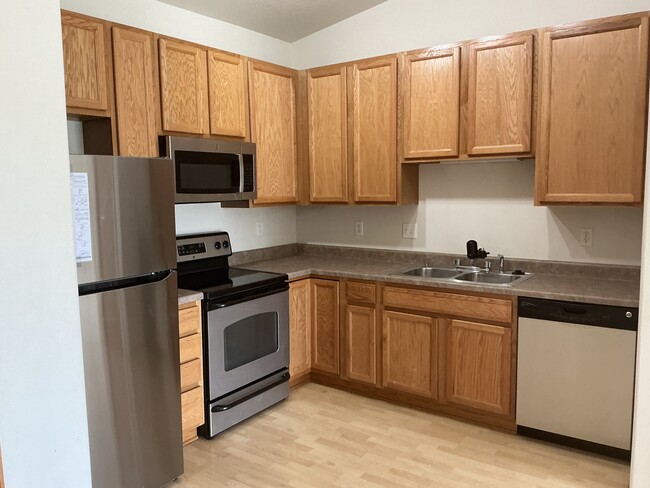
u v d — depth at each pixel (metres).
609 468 2.51
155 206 2.25
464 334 2.96
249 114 3.40
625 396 2.50
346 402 3.35
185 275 3.27
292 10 3.53
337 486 2.41
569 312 2.60
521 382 2.79
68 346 1.59
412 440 2.83
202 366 2.79
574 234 3.09
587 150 2.69
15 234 1.45
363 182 3.57
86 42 2.45
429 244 3.66
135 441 2.25
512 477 2.45
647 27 2.48
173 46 2.86
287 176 3.76
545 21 3.05
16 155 1.44
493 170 3.34
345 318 3.44
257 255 3.94
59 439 1.58
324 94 3.68
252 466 2.59
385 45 3.67
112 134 2.60
